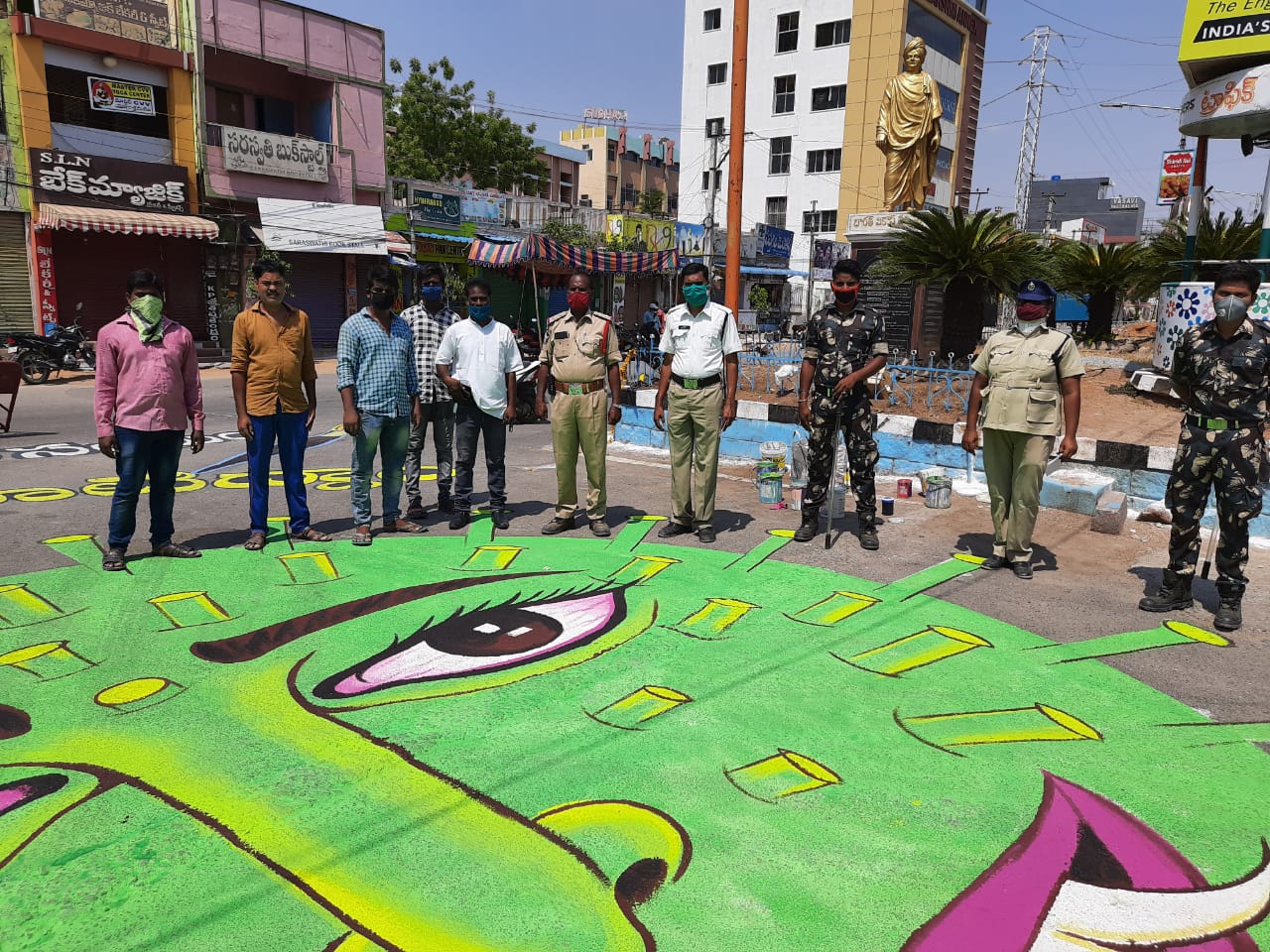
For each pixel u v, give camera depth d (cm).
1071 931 222
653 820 268
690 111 3991
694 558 553
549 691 357
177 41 2047
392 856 248
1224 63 809
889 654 402
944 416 828
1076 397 494
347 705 342
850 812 274
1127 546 587
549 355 604
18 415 1195
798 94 3656
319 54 2334
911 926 223
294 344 551
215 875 238
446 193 2730
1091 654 405
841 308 568
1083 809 278
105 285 1991
